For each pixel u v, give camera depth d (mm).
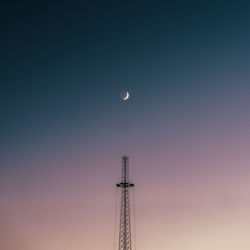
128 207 68938
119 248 66125
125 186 71438
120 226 67500
